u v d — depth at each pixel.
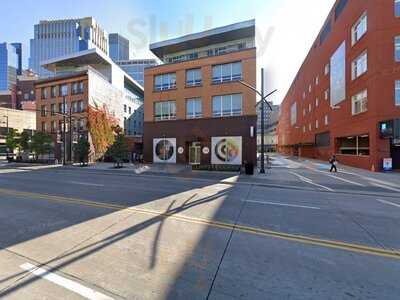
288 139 75.94
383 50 22.36
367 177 18.70
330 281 3.85
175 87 31.66
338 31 32.28
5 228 6.36
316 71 44.22
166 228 6.32
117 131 41.31
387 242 5.52
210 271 4.14
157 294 3.48
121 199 10.05
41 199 10.02
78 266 4.31
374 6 22.81
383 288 3.67
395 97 21.98
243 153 27.98
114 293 3.51
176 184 14.82
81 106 40.44
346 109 29.50
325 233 6.09
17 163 37.19
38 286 3.68
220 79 29.38
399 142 21.05
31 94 81.94
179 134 31.16
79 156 34.69
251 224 6.74
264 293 3.52
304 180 16.95
